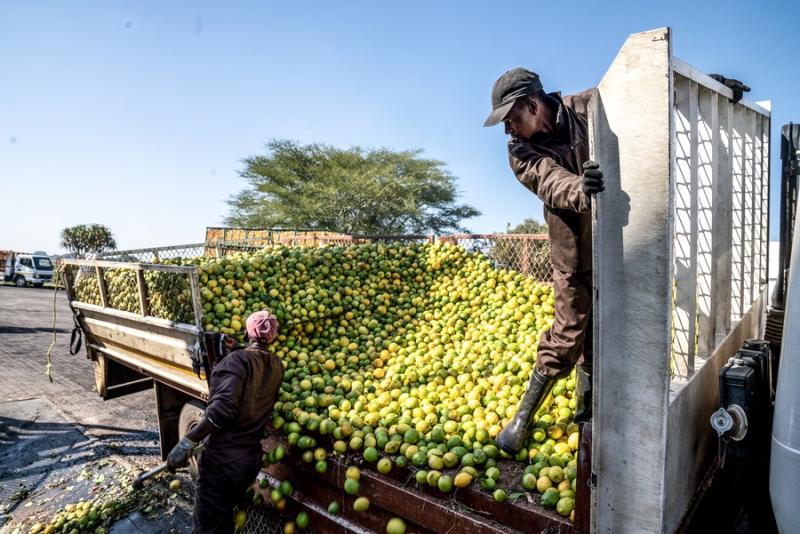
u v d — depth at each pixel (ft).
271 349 17.49
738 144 9.74
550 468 9.03
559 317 9.36
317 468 11.51
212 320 16.25
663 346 5.59
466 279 23.06
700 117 8.24
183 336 14.83
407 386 15.52
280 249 22.07
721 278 9.11
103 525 16.56
